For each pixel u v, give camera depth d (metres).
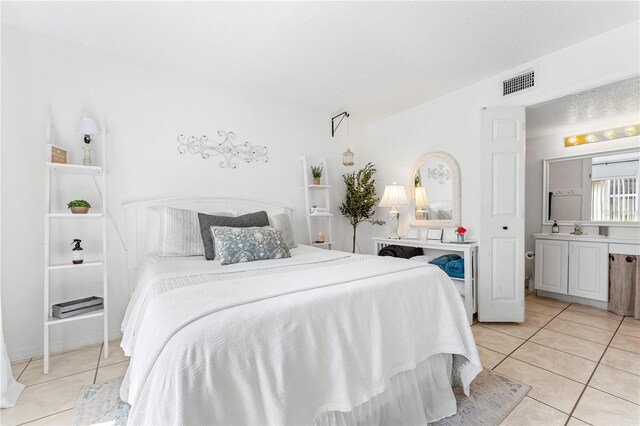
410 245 3.29
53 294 2.21
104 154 2.26
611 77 2.18
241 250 2.04
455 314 1.64
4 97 2.05
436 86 3.13
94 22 2.06
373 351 1.24
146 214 2.56
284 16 2.00
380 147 4.15
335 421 1.11
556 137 3.95
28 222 2.12
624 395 1.62
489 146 2.80
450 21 2.07
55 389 1.70
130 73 2.55
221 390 0.83
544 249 3.73
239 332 0.92
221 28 2.13
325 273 1.57
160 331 0.91
